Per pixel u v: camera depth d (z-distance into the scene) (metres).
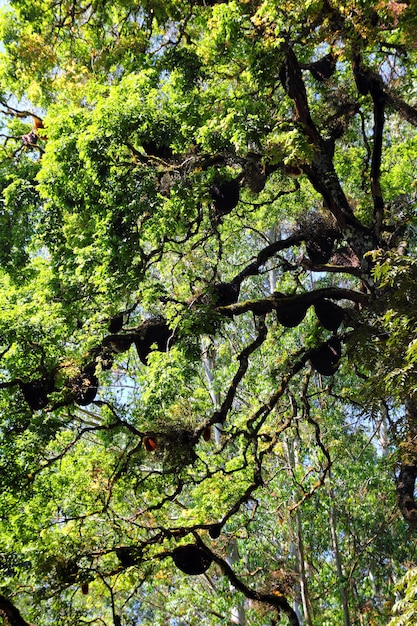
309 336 14.35
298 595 20.84
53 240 13.49
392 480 20.86
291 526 20.42
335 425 19.84
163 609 21.70
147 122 11.99
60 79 15.13
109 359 13.31
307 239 14.40
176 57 13.05
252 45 12.23
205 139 11.98
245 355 13.87
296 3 11.53
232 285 13.84
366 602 22.64
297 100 12.72
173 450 12.95
